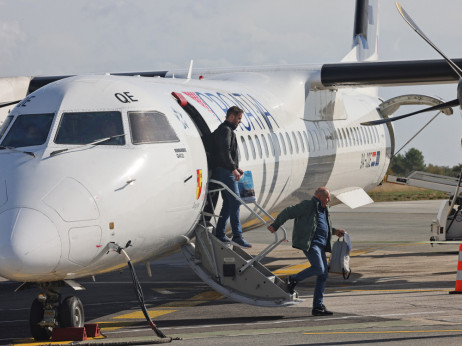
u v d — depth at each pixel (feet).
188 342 107.55
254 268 128.88
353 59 279.28
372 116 252.83
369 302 143.02
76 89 121.39
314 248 127.95
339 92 219.41
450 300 143.95
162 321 128.88
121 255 112.16
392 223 387.75
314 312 129.39
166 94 132.67
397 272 191.42
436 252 238.89
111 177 109.50
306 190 196.24
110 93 121.90
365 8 303.07
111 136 115.96
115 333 117.60
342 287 165.89
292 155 179.42
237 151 138.92
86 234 102.94
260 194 162.20
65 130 115.03
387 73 197.57
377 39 314.35
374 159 251.39
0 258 97.19
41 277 101.45
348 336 109.60
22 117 117.80
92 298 160.15
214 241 130.62
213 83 166.40
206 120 136.36
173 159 120.16
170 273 203.31
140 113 120.78
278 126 176.35
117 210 107.96
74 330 109.70
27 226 98.73
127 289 172.76
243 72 207.21
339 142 216.74
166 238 121.49
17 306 153.38
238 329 118.01
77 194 104.32
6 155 111.24
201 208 129.90
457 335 109.29
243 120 157.48
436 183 264.11
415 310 132.77
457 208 239.71
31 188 103.60
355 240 294.05
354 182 239.30
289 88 195.00
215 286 130.41
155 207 115.03
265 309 138.21
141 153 115.75
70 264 102.32
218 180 134.41
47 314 110.22
